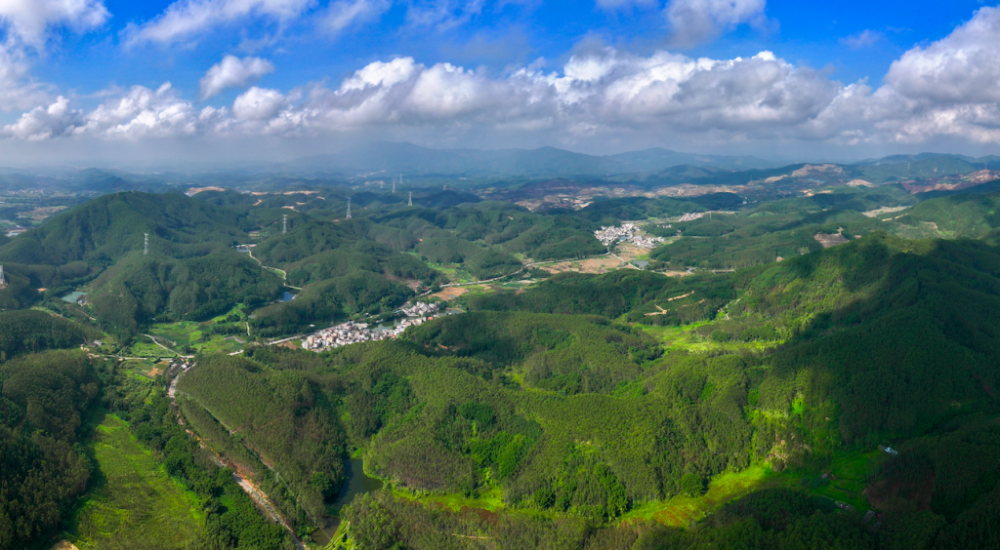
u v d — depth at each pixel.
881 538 152.38
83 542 179.00
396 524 185.75
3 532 167.00
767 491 184.25
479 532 184.12
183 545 182.00
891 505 173.00
